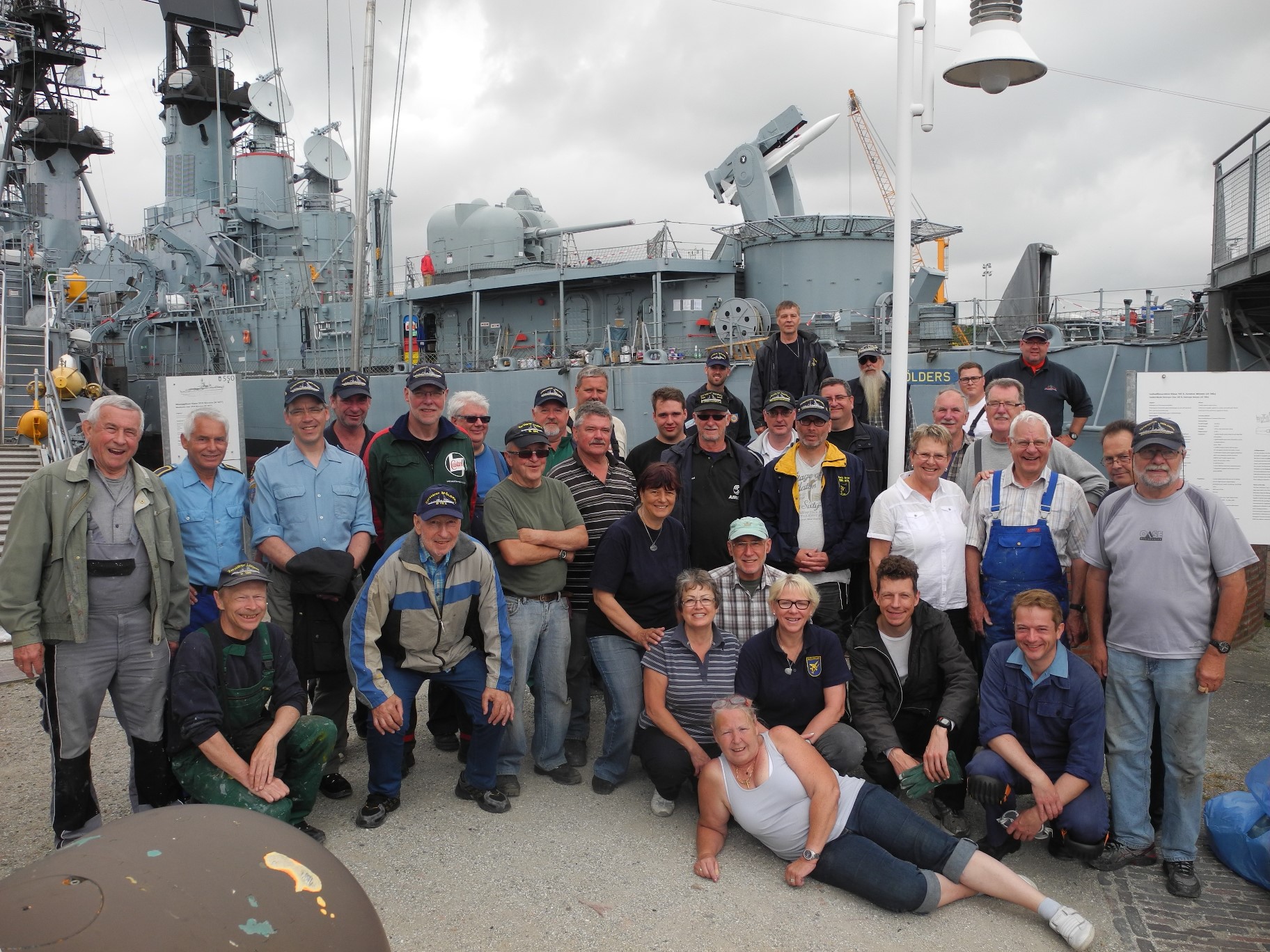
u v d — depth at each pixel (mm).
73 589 4082
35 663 4051
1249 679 6918
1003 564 4949
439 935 3670
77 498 4121
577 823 4734
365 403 5957
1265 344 9836
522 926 3744
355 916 2271
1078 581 4883
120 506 4246
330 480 5133
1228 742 5707
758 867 4254
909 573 4637
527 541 5074
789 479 5648
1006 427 5559
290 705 4387
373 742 4742
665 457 6012
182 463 4949
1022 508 4945
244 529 5078
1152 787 4664
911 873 3871
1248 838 4211
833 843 4043
